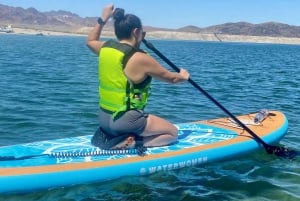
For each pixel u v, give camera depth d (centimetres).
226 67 1914
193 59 2555
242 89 1077
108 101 379
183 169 407
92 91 916
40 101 766
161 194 363
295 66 2181
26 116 638
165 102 817
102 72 378
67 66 1581
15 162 362
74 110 695
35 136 539
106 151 392
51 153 385
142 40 380
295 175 419
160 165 391
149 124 397
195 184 385
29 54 2394
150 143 409
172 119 670
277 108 800
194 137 454
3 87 926
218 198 363
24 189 343
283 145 520
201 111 743
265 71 1736
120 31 370
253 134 461
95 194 356
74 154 382
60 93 870
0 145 498
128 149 396
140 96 379
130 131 388
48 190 351
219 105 441
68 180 356
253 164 440
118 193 360
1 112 658
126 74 367
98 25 398
